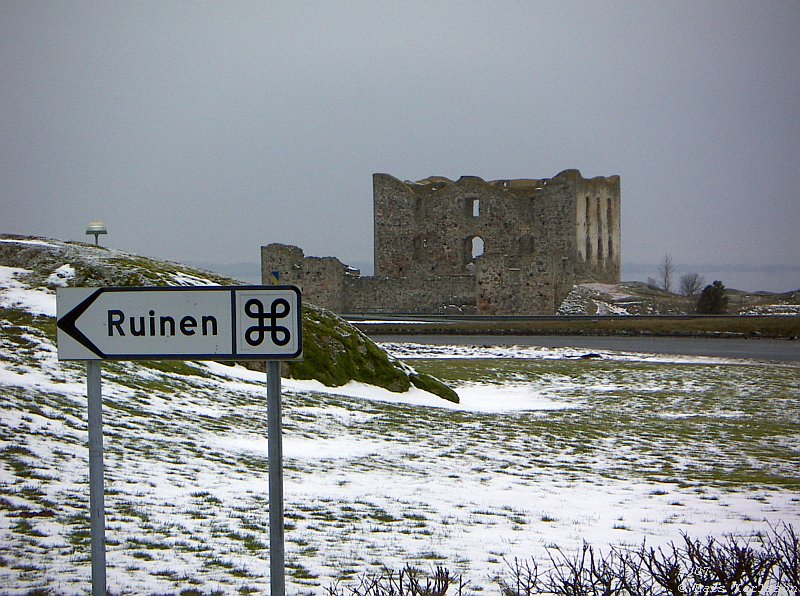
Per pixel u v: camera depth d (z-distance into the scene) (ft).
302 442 92.63
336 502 62.90
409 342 240.12
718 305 311.06
